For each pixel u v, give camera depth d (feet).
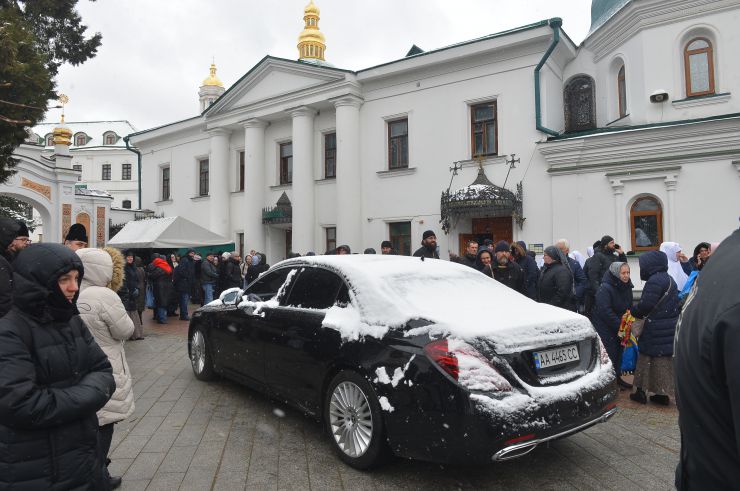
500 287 14.87
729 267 3.93
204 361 20.30
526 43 46.11
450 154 50.62
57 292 6.96
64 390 6.79
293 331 14.70
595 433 14.73
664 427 15.26
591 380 11.63
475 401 10.09
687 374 4.03
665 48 41.32
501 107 47.73
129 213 89.92
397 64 52.95
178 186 77.00
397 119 54.80
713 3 39.22
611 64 47.47
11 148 25.75
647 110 42.14
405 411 11.03
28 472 6.44
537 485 11.39
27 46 23.53
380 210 55.16
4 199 88.74
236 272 46.06
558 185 43.86
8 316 6.84
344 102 55.83
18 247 15.57
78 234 15.48
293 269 16.70
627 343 18.53
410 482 11.56
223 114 67.77
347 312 13.43
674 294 17.28
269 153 66.03
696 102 39.91
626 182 40.78
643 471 12.10
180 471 12.18
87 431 7.04
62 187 65.67
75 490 6.81
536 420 10.30
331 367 13.10
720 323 3.65
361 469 12.12
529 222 45.75
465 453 10.14
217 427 15.21
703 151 37.68
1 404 6.22
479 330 10.77
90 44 42.01
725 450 3.81
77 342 7.39
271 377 15.62
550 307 13.51
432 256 27.02
